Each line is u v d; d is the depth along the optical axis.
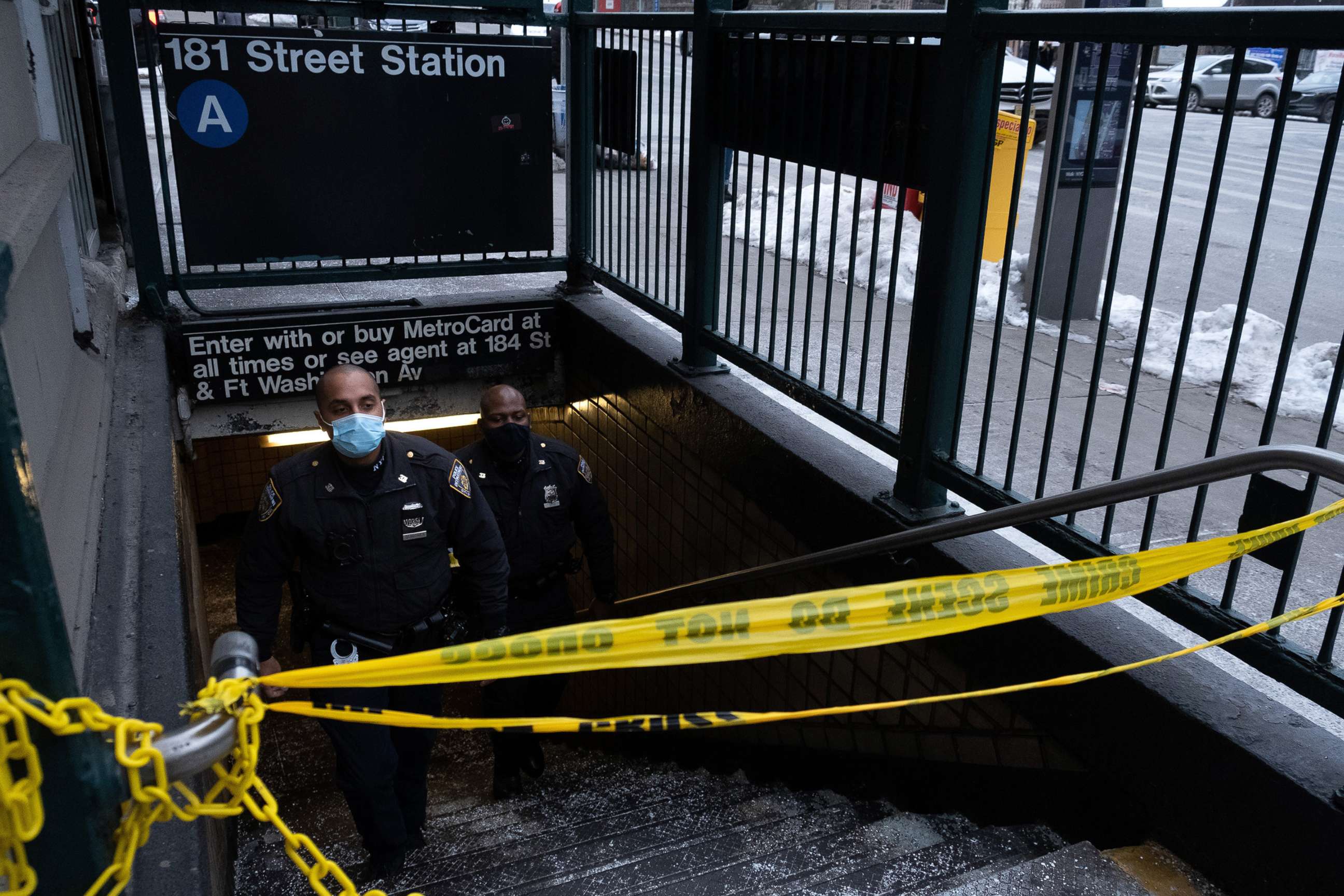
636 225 5.14
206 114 4.94
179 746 1.01
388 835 3.34
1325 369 5.18
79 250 4.18
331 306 5.56
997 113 2.91
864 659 3.71
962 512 3.35
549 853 3.51
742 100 4.08
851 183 10.04
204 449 7.41
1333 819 2.04
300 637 3.28
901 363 5.28
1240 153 15.80
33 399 2.18
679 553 5.05
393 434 3.22
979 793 3.17
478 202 5.64
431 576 3.23
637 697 5.96
